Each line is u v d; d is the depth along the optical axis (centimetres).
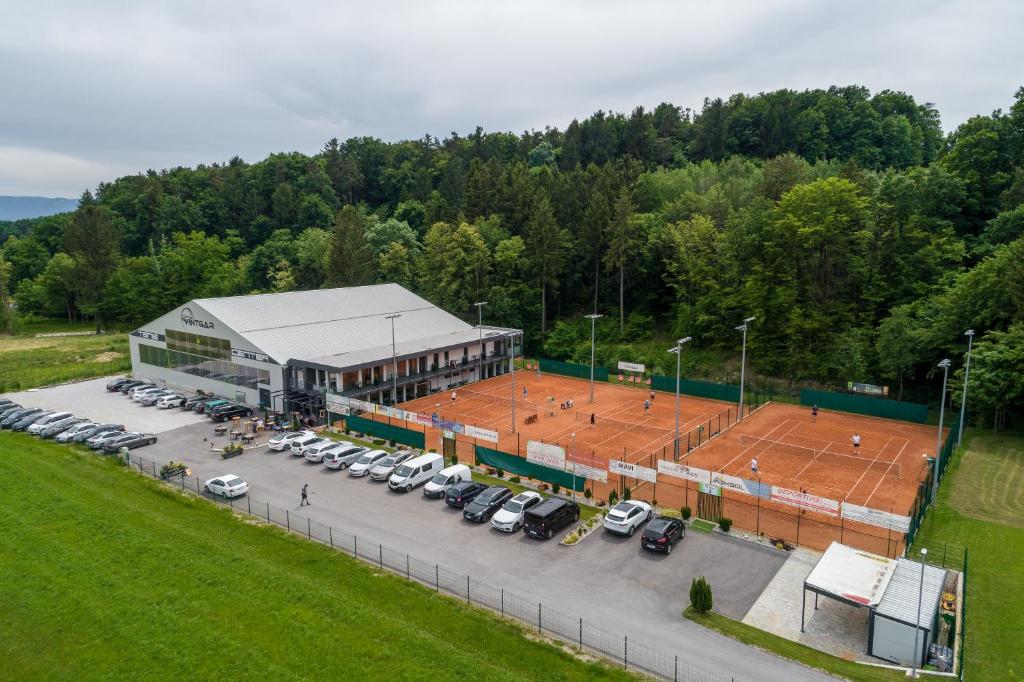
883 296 7569
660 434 6012
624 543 3631
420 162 18038
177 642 2586
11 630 2719
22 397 7406
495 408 6969
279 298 7981
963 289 6244
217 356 7119
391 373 7106
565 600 2998
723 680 2386
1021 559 3384
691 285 9431
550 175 13038
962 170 8006
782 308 7975
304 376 6481
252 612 2786
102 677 2406
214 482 4291
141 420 6269
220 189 18200
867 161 12650
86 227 13500
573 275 10831
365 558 3406
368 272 11706
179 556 3306
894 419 6581
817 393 7075
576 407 7044
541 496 4119
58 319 15500
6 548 3425
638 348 9588
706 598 2856
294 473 4753
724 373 8500
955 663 2497
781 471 4991
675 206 10225
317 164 18550
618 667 2462
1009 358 5409
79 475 4619
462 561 3391
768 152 13000
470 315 10594
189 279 14012
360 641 2567
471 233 10500
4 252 17988
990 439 5694
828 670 2462
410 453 5119
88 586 3023
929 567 2969
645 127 14688
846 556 3056
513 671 2402
